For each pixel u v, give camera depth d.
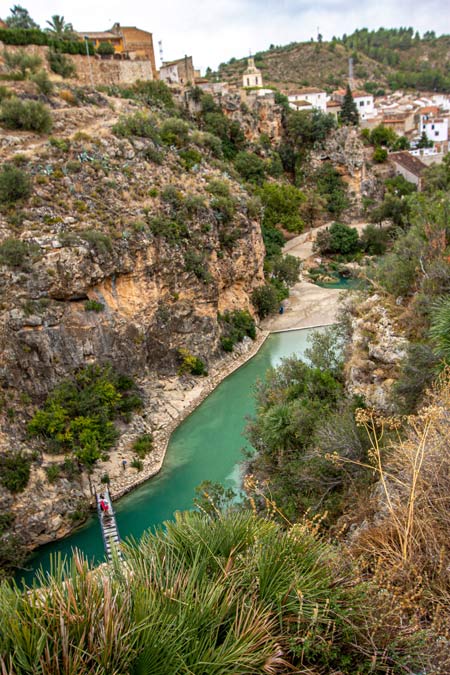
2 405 26.98
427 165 88.19
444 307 13.46
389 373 19.52
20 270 29.69
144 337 36.25
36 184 34.12
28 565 24.05
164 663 4.57
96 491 27.92
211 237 44.06
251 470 23.73
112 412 32.03
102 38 75.50
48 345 29.67
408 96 160.88
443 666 5.11
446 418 7.91
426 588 6.02
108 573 5.48
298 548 6.07
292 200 79.00
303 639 5.00
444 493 6.91
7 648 4.37
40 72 46.25
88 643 4.54
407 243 23.62
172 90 77.12
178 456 31.81
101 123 44.41
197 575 5.48
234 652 4.78
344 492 15.60
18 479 25.11
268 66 189.88
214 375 41.44
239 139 82.56
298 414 20.98
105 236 33.38
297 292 61.69
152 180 41.47
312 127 87.56
